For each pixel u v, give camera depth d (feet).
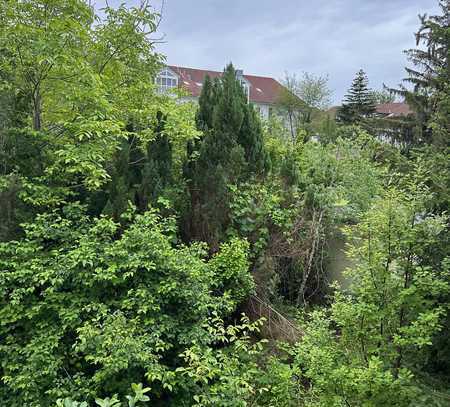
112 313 15.07
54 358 14.38
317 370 13.07
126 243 15.76
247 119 24.41
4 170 18.47
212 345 18.44
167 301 15.56
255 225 21.16
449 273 13.16
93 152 17.69
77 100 19.40
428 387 13.93
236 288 18.98
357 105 108.17
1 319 15.08
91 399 13.65
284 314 21.12
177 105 28.78
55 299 15.21
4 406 14.06
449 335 14.38
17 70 19.17
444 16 46.57
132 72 24.75
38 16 19.85
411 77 56.70
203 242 18.67
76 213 17.78
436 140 20.93
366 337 14.07
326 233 24.77
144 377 14.10
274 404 13.83
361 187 29.35
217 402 11.55
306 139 50.47
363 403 12.70
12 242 15.96
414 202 13.93
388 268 14.17
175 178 22.54
